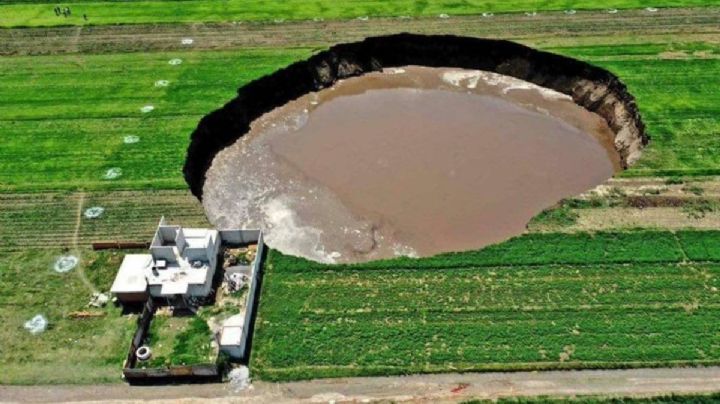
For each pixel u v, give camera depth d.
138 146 44.66
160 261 34.12
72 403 29.39
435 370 30.27
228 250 36.34
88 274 35.56
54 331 32.56
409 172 43.88
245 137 47.81
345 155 45.62
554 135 47.34
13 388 30.11
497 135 47.38
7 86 51.38
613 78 49.59
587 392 29.12
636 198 39.19
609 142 46.69
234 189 42.81
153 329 32.34
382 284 34.59
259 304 33.62
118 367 30.84
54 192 41.00
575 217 38.16
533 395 29.08
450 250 37.81
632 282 34.16
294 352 31.25
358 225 39.66
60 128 46.66
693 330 31.66
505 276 34.72
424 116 49.56
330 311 33.19
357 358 30.95
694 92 48.06
